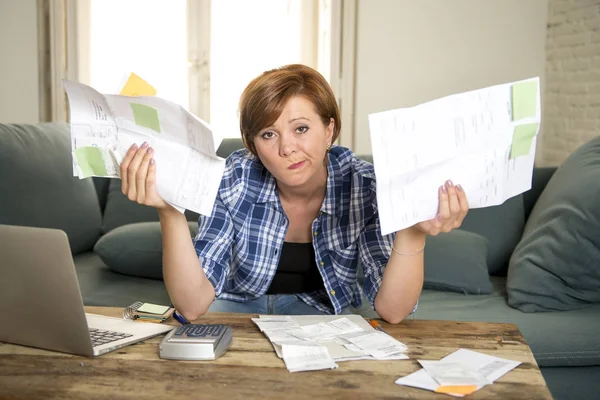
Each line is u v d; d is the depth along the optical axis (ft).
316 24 12.25
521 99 3.57
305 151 4.31
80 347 3.60
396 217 3.69
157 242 7.70
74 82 3.64
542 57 11.73
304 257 5.57
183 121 3.71
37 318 3.64
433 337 3.97
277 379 3.33
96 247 7.84
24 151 7.98
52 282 3.48
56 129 8.82
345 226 5.29
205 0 12.22
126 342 3.79
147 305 4.42
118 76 12.41
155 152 3.85
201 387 3.23
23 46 12.34
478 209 8.15
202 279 4.43
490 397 3.14
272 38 12.32
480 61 11.89
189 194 3.93
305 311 5.70
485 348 3.77
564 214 6.75
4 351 3.71
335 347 3.73
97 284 7.46
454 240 7.58
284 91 4.21
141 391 3.19
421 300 7.06
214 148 3.75
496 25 11.79
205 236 5.00
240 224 5.26
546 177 8.43
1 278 3.61
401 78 12.04
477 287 7.26
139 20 12.30
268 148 4.34
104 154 3.90
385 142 3.57
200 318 4.34
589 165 7.08
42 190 7.97
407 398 3.11
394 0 11.89
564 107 10.95
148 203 4.00
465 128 3.61
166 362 3.56
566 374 5.92
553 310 6.63
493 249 7.99
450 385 3.21
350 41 12.00
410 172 3.64
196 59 12.37
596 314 6.46
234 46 12.34
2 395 3.16
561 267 6.59
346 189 5.24
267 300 5.74
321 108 4.33
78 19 12.21
